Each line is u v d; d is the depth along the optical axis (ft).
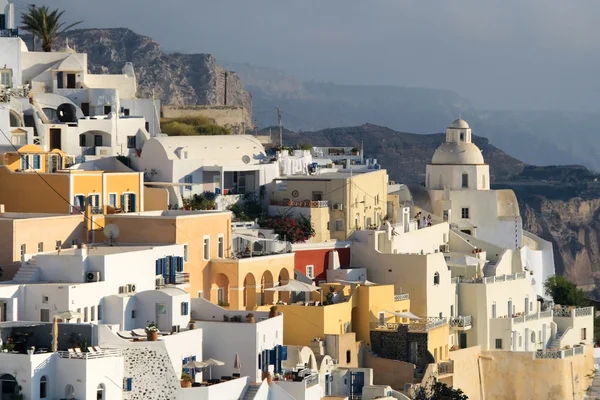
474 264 587.68
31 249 441.68
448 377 509.35
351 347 484.74
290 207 552.41
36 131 531.50
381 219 590.14
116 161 537.24
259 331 416.87
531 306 602.44
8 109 512.22
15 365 358.64
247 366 415.03
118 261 417.90
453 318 554.05
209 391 388.37
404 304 529.04
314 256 534.78
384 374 493.77
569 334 606.55
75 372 363.56
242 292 479.00
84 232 461.78
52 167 500.33
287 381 416.87
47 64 579.89
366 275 545.03
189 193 536.83
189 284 457.27
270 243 518.37
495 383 554.05
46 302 398.01
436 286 543.80
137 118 569.23
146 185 524.52
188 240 463.42
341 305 489.26
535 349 587.68
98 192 483.10
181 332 405.80
